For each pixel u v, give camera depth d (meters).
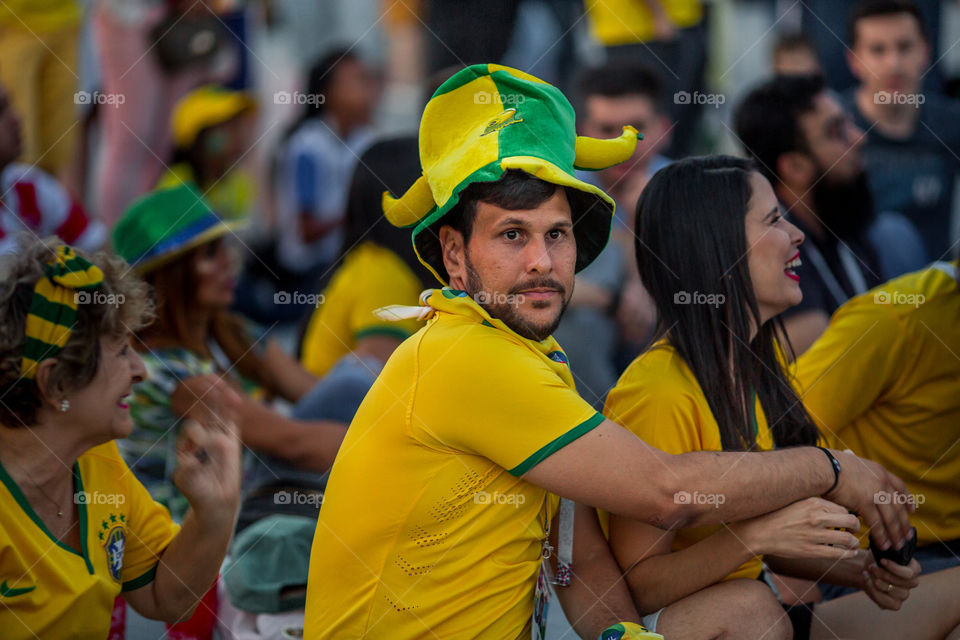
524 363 7.28
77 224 16.67
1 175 15.62
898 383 9.85
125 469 8.28
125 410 7.57
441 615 7.45
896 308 9.78
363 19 22.20
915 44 16.83
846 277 13.38
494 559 7.49
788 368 9.36
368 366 12.48
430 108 7.71
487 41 20.34
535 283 7.33
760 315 8.61
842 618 9.15
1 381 7.10
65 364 7.15
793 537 7.75
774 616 8.09
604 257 15.74
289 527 10.27
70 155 18.53
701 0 20.69
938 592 9.05
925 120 17.12
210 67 18.48
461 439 7.29
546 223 7.31
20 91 17.62
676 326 8.49
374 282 13.14
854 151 13.73
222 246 11.45
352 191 13.47
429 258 8.07
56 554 7.47
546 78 21.19
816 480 7.87
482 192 7.32
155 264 10.88
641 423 8.23
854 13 17.17
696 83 19.38
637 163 15.91
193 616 10.06
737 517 7.58
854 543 7.79
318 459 10.76
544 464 7.18
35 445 7.34
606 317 15.77
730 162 8.70
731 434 8.30
